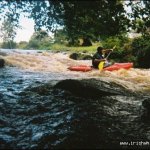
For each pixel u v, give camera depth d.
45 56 23.92
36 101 7.30
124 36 7.16
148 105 6.61
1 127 5.46
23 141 4.84
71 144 4.75
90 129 5.41
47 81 10.19
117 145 4.79
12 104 7.03
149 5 6.28
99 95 7.70
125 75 13.96
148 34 6.81
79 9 6.26
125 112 6.56
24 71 13.97
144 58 17.92
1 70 13.55
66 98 7.49
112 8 6.28
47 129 5.38
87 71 15.30
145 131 5.46
